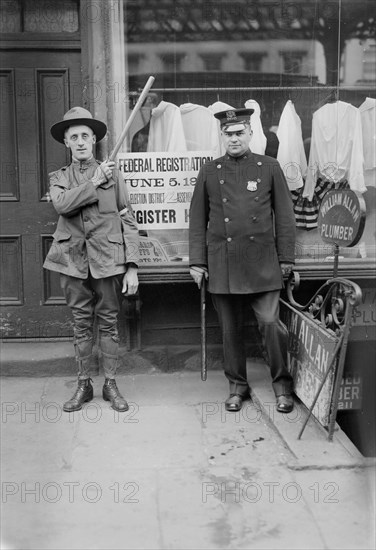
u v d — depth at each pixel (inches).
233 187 143.6
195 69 166.7
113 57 158.2
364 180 171.2
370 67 171.3
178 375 169.8
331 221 138.3
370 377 176.2
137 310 166.4
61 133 146.9
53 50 162.9
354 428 177.5
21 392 158.1
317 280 165.3
